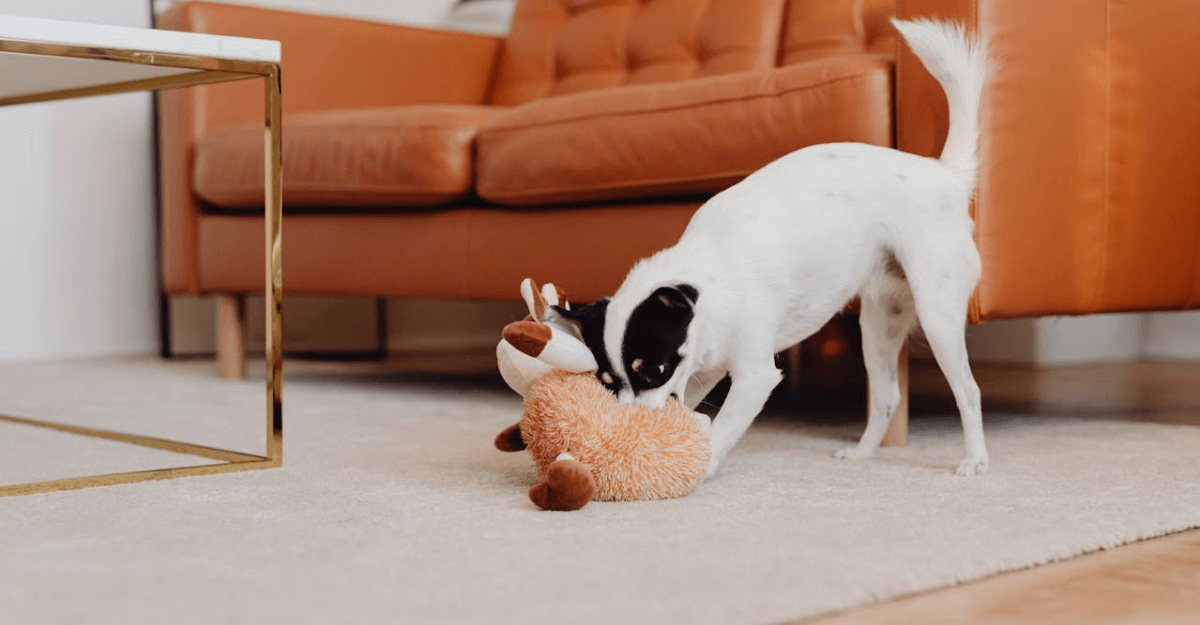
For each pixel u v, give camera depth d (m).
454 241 2.19
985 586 0.95
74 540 1.07
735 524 1.13
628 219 1.92
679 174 1.81
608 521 1.14
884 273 1.48
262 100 2.73
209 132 2.60
